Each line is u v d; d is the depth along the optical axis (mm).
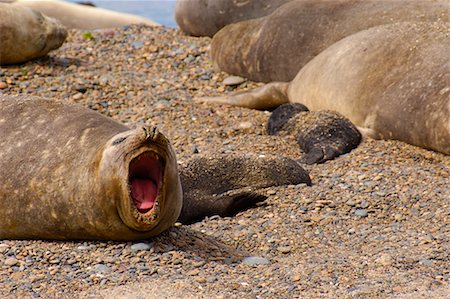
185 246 21188
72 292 18219
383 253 20734
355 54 35250
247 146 32844
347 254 20953
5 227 21703
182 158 30297
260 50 42719
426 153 30906
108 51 45688
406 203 24953
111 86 39906
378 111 32969
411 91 31922
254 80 43406
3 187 21516
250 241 22438
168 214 20641
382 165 29484
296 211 24766
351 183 27250
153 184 20094
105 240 21109
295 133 33844
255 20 44781
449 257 20156
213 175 26969
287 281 18828
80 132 21594
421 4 39500
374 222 23688
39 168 21250
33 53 42188
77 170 20656
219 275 19312
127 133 20172
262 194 25953
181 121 36344
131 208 19547
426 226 23062
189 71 43719
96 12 70938
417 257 20188
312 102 37188
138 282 18734
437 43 33281
